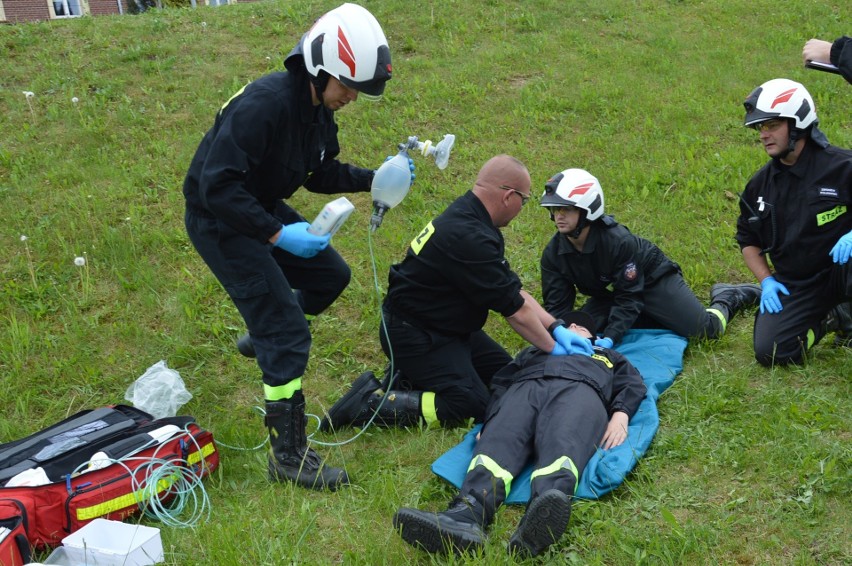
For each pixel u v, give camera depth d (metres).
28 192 7.00
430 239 4.31
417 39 10.42
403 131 8.32
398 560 3.25
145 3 24.61
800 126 4.59
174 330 5.60
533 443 3.84
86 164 7.48
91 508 3.39
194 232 3.89
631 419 4.19
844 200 4.69
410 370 4.49
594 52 10.35
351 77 3.51
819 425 4.02
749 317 5.60
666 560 3.16
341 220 3.56
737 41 11.04
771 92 4.61
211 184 3.48
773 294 4.93
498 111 8.87
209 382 5.07
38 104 8.45
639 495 3.61
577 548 3.30
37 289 5.87
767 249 5.00
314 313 4.71
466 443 4.07
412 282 4.39
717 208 7.08
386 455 4.20
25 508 3.25
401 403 4.44
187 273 6.14
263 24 10.60
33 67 9.19
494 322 5.72
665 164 7.80
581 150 8.17
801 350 4.79
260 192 3.85
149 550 3.21
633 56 10.33
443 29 10.63
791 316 4.84
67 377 5.09
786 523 3.34
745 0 12.58
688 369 4.92
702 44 10.90
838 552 3.15
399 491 3.83
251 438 4.35
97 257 6.27
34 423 4.70
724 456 3.85
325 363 5.30
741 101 9.23
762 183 4.98
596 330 5.23
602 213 5.07
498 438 3.68
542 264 5.46
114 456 3.62
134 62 9.38
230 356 5.32
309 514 3.60
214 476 3.99
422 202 7.15
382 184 4.25
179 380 4.60
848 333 5.01
